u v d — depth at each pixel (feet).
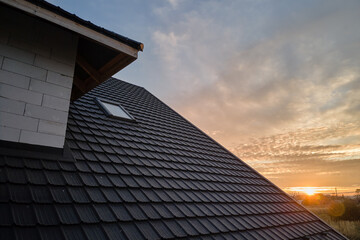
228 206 18.37
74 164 13.78
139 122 25.48
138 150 19.62
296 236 19.06
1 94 11.73
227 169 25.88
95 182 13.32
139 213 12.76
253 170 29.04
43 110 12.93
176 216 13.99
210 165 24.38
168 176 18.08
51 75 13.46
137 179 15.75
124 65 15.40
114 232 10.73
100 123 20.62
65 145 14.62
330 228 24.44
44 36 13.65
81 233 9.89
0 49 12.09
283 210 23.08
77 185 12.35
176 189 16.98
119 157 17.08
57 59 13.83
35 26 13.46
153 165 18.49
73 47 14.57
